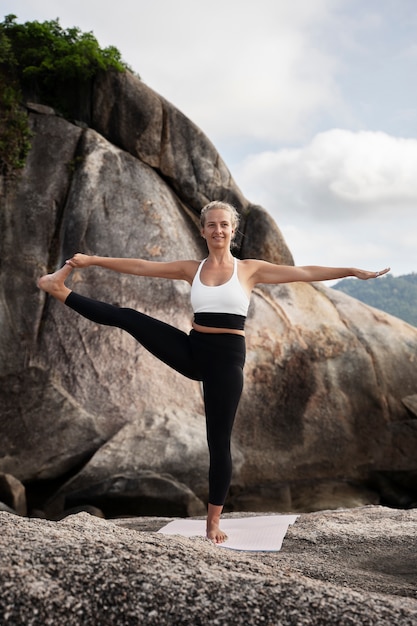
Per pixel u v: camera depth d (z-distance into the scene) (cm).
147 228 1064
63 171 1079
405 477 964
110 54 1149
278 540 381
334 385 1012
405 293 10262
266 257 1161
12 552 207
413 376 1054
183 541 278
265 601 194
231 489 904
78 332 966
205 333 376
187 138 1173
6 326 948
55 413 900
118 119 1141
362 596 204
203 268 391
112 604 188
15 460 862
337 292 1195
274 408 978
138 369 953
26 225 1030
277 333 1038
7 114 1065
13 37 1153
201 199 1163
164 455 837
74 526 281
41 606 184
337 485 939
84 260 388
